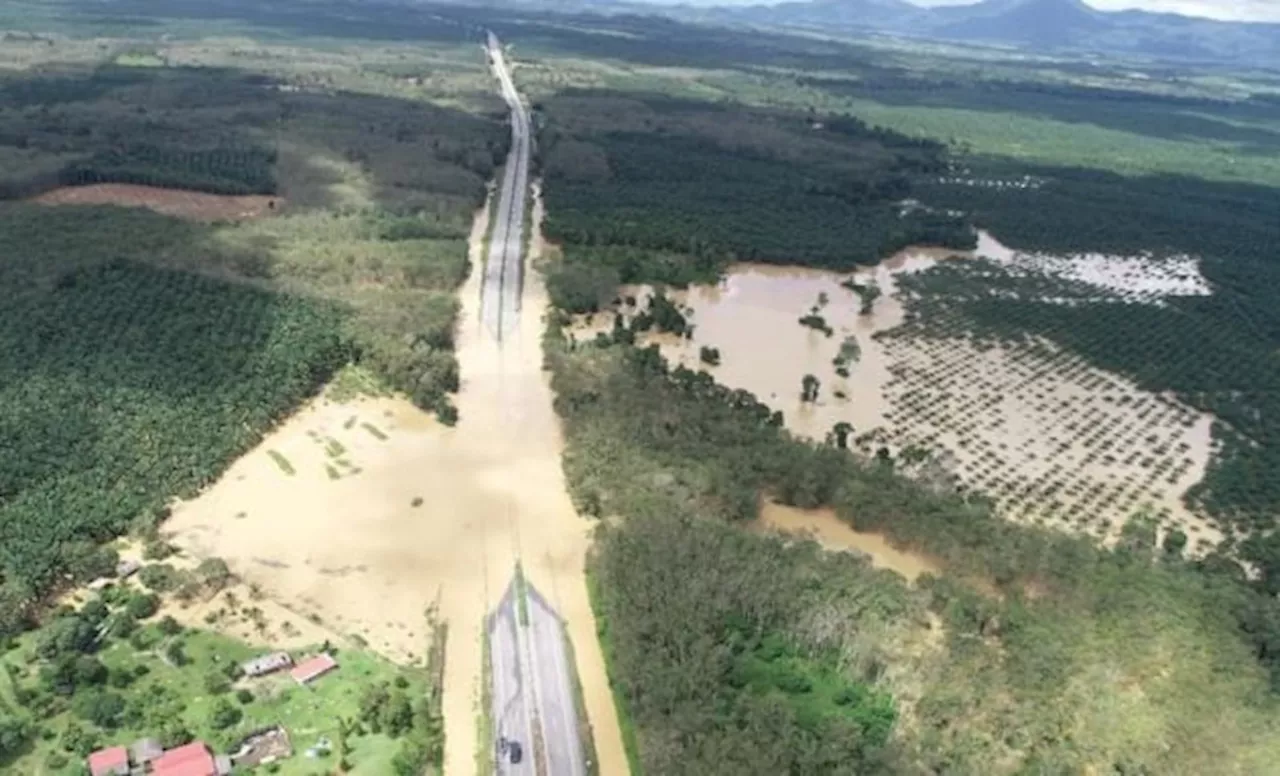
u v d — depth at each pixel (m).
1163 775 105.38
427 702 111.75
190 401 163.75
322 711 109.56
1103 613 129.12
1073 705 113.62
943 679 116.56
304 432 167.62
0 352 167.12
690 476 152.75
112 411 157.50
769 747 103.06
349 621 124.75
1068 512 160.38
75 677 109.56
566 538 144.50
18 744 101.38
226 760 100.62
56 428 150.38
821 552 137.25
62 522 132.75
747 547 135.25
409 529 144.00
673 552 132.00
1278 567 146.38
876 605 126.50
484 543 142.12
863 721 110.62
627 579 127.88
